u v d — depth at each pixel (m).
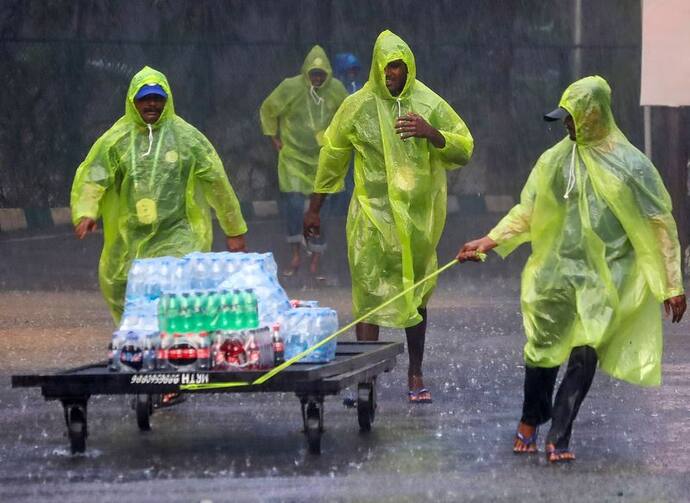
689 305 32.66
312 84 38.84
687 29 36.47
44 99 50.34
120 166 21.14
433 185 21.94
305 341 18.09
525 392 17.89
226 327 17.56
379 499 15.56
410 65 21.72
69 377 17.56
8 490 16.08
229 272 18.55
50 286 36.75
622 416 20.33
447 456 17.77
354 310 21.91
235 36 51.31
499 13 52.84
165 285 18.53
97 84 50.62
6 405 21.38
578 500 15.53
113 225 21.34
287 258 42.41
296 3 51.41
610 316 17.25
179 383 17.38
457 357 25.73
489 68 53.06
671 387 22.64
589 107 17.39
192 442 18.73
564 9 52.97
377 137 21.67
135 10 51.00
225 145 51.84
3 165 50.19
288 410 20.98
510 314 31.44
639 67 52.25
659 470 16.95
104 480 16.55
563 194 17.56
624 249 17.42
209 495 15.77
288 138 38.72
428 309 32.38
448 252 43.84
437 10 52.50
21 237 48.28
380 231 21.59
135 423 20.09
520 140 53.59
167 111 21.28
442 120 21.91
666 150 39.09
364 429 19.42
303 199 38.62
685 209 38.72
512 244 18.05
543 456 17.77
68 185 50.78
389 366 20.36
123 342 17.64
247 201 52.31
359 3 51.75
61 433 19.34
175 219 21.23
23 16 50.31
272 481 16.44
